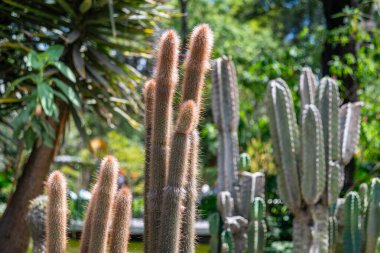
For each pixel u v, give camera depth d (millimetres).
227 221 4570
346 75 6934
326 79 4422
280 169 4375
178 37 2031
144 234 2127
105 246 1896
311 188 4152
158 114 1985
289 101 4387
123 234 1930
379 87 7684
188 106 1896
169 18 5789
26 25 5527
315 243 4238
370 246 4094
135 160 11109
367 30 7812
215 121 4852
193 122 1914
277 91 4367
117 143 11250
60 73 5281
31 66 4816
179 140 1912
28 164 5180
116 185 1930
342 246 4602
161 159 1989
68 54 5434
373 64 6957
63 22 5445
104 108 5551
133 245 2566
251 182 4707
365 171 7012
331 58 7305
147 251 2078
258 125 7031
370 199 4129
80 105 5215
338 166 4297
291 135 4340
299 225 4336
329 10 7516
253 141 7383
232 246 4492
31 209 2988
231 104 4793
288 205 4340
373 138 6680
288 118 4344
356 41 7270
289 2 16438
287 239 6414
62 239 1909
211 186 9273
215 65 4852
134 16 5484
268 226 6426
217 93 4816
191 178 2027
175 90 2227
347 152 4594
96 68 5559
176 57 1990
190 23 12141
